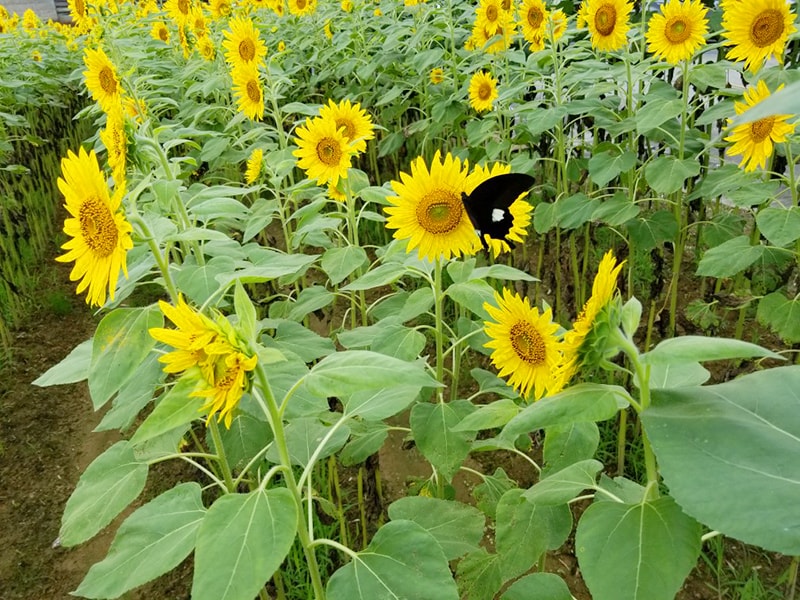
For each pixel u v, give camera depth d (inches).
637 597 13.8
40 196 97.9
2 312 72.2
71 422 57.9
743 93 43.5
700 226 63.6
